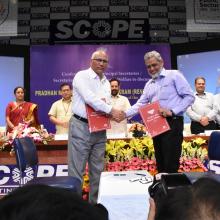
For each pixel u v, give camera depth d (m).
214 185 0.45
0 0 7.23
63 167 3.99
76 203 0.38
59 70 7.23
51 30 7.33
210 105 5.91
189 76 7.16
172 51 7.28
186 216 0.40
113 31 7.36
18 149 3.11
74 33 7.34
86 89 3.12
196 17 7.34
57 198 0.38
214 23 7.34
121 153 3.79
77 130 3.21
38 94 7.14
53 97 7.15
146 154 3.80
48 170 3.98
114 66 7.27
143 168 3.75
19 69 7.16
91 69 3.24
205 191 0.43
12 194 0.40
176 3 7.45
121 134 4.45
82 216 0.36
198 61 7.10
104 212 0.41
